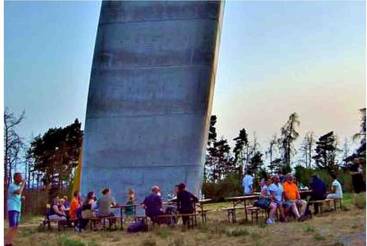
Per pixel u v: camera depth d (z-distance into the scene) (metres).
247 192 19.73
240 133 62.09
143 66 19.27
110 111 19.19
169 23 19.30
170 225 14.11
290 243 10.10
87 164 19.02
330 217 13.79
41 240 12.57
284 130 59.31
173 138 18.72
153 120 18.92
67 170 49.38
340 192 15.69
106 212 14.73
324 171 32.94
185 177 18.44
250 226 13.12
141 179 18.62
